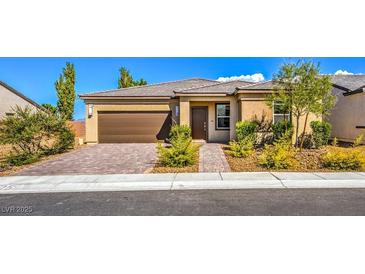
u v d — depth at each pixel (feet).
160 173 30.73
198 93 57.67
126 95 62.90
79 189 25.35
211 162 36.60
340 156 32.42
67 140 50.24
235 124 57.52
